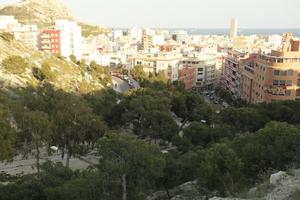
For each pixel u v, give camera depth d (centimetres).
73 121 6084
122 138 3481
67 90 11631
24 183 3550
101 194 3419
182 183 4653
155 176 3500
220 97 18462
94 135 6175
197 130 7188
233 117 7875
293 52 11469
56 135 5722
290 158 4000
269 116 8038
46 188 3334
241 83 15488
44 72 11894
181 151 6850
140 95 10156
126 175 3491
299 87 11594
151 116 8331
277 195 2589
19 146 5756
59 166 4238
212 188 3769
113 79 18412
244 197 2805
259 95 12612
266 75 11862
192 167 4328
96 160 6288
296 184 2706
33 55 13438
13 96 8756
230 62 18412
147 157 3419
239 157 4206
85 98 10906
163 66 19500
